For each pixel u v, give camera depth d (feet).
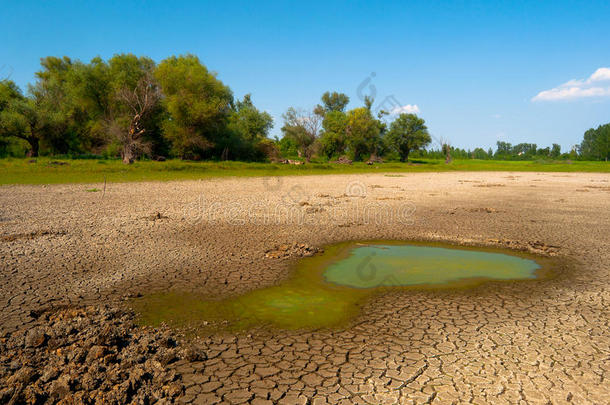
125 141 116.06
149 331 13.03
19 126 117.50
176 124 134.41
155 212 36.76
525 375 10.48
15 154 136.87
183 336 12.76
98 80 133.28
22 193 51.08
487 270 20.33
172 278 18.45
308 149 181.27
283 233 28.68
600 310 14.99
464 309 15.16
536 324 13.74
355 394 9.64
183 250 23.43
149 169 94.48
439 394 9.62
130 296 16.07
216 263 20.97
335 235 28.40
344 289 17.43
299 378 10.36
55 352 11.20
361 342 12.42
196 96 134.10
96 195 49.75
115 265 20.22
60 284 17.28
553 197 54.95
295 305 15.52
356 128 204.23
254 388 9.91
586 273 19.79
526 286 17.89
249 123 188.75
